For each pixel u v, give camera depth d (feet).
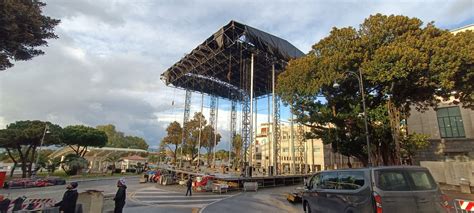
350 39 65.77
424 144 61.57
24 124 138.00
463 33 56.03
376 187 21.11
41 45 34.06
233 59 129.70
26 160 146.10
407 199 20.65
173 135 182.50
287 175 108.58
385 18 62.69
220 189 76.54
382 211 20.17
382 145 68.08
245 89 128.67
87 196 32.27
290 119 130.82
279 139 151.12
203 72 146.92
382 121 63.26
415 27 59.93
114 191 77.46
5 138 125.18
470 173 63.10
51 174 154.71
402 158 70.18
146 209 45.57
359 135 67.62
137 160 226.58
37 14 30.78
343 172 26.58
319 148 190.70
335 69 64.90
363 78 62.28
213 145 182.91
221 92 179.73
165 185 100.17
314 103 72.90
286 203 54.80
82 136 161.38
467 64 53.16
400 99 65.62
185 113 169.07
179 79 163.02
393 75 54.80
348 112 68.23
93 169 193.57
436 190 21.67
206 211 44.68
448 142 91.97
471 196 54.29
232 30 110.52
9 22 27.53
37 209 27.40
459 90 59.88
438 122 96.07
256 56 121.49
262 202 56.49
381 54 56.08
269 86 156.97
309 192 33.76
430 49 53.83
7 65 32.76
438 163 70.69
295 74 72.95
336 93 71.41
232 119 169.37
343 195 25.05
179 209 46.44
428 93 63.72
